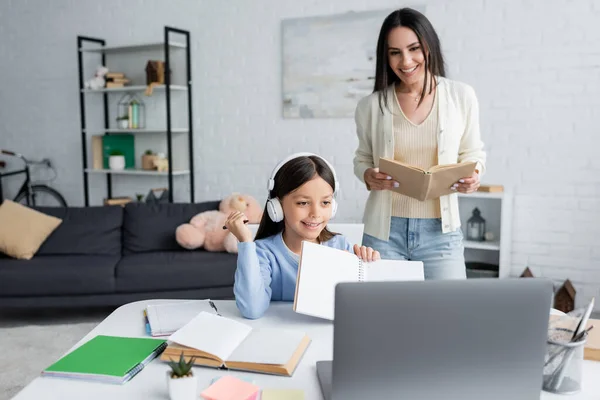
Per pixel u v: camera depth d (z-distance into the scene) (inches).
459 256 79.4
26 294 126.9
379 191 80.7
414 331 34.1
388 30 75.0
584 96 137.8
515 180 146.9
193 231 138.4
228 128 181.2
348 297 33.6
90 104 202.4
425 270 79.8
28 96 211.0
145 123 194.4
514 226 147.9
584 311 44.1
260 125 176.4
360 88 160.7
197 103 184.5
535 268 146.5
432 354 34.4
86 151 204.2
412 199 78.5
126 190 201.8
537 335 34.8
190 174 185.8
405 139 79.2
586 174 139.5
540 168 143.9
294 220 58.6
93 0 195.5
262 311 58.6
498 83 145.9
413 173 71.1
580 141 139.3
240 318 58.2
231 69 178.1
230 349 47.3
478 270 147.5
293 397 40.5
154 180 196.4
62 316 137.6
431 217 78.5
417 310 33.9
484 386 35.0
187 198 191.3
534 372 35.3
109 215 146.1
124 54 195.0
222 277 131.2
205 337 48.4
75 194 209.3
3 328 128.5
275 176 59.7
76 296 128.6
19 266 128.2
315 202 57.9
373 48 157.8
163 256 134.9
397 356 34.4
